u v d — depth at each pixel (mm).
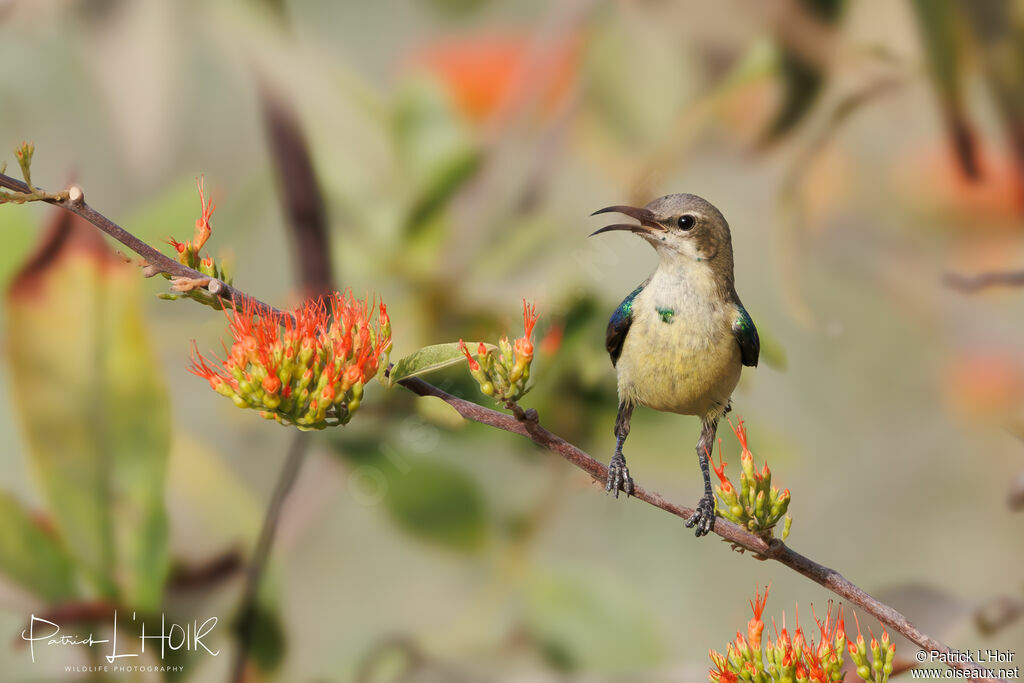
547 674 4656
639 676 4656
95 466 4598
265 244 4664
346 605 4672
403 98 4672
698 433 4660
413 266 4652
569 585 4664
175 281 4512
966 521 4730
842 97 4676
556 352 4652
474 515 4668
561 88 4684
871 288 4734
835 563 4734
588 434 4660
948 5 4664
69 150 4664
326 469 4664
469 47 4688
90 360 4594
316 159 4656
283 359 4508
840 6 4672
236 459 4664
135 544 4598
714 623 4703
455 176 4664
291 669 4633
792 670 4520
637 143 4688
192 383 4664
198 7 4652
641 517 4699
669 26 4680
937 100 4680
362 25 4688
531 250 4660
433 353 4516
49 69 4660
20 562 4594
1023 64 4668
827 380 4742
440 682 4656
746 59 4676
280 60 4656
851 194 4727
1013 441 4719
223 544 4633
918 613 4609
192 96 4664
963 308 4727
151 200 4664
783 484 4668
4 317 4594
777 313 4738
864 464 4742
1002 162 4695
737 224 4711
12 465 4613
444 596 4672
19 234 4613
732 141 4695
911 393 4742
